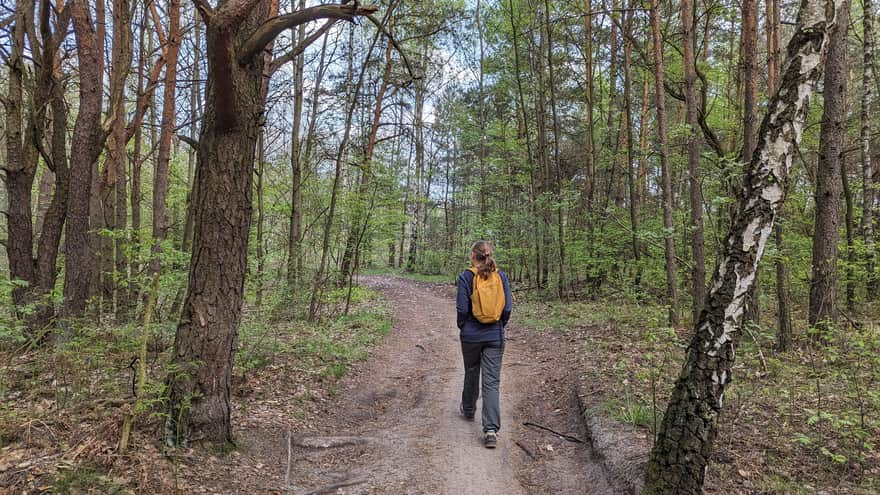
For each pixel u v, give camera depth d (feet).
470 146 72.13
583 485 12.87
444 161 100.99
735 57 50.08
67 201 22.81
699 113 36.27
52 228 23.50
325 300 38.37
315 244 40.88
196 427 12.53
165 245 19.77
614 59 49.96
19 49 23.27
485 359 15.67
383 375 24.27
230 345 13.15
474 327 15.69
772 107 10.20
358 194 39.47
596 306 39.88
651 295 35.37
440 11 48.21
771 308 33.58
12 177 22.54
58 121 24.07
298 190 36.88
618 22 46.93
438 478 13.16
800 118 9.93
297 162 36.06
